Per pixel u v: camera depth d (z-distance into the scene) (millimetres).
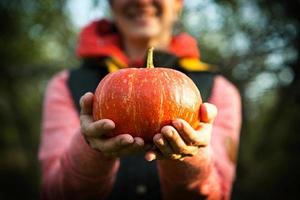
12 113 2135
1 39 1899
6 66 1944
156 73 536
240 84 1594
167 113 516
